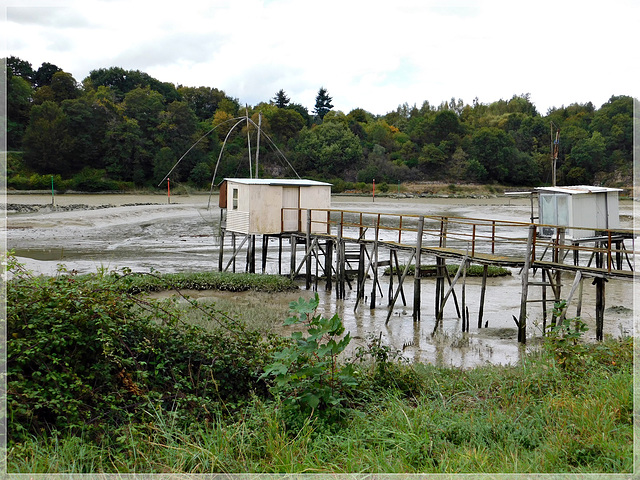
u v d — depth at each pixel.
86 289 8.08
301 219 24.47
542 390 8.41
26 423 6.61
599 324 14.02
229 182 25.06
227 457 6.19
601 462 5.86
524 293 14.60
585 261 28.23
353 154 81.94
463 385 9.12
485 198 75.38
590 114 98.31
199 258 29.17
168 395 7.83
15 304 7.37
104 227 39.44
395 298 17.06
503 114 104.75
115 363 7.69
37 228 37.47
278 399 7.47
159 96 77.06
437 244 34.72
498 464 5.97
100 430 6.87
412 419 7.05
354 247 32.81
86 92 76.06
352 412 7.36
